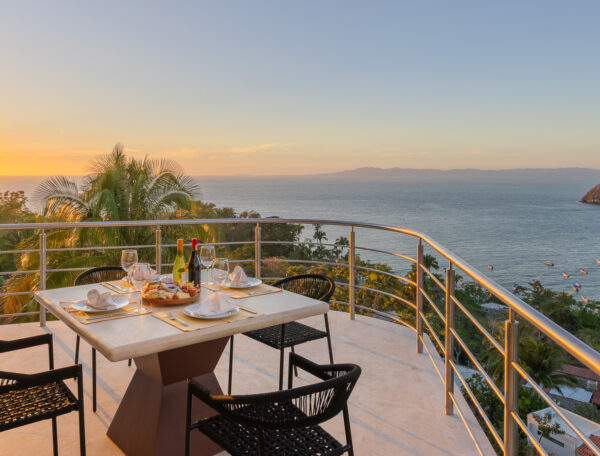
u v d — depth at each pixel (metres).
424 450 2.47
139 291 2.71
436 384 3.28
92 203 10.49
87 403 2.96
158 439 2.30
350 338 4.20
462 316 19.36
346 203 125.75
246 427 1.89
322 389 1.64
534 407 17.66
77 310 2.28
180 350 2.32
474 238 63.31
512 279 42.03
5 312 9.46
